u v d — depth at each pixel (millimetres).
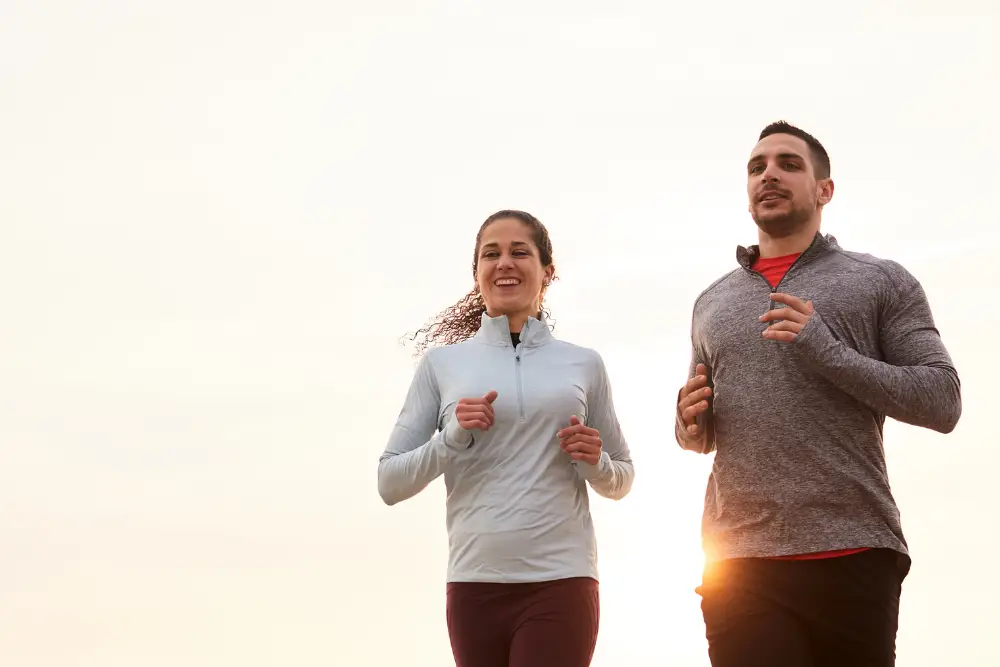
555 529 3721
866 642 3527
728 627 3670
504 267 4055
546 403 3846
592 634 3691
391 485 3885
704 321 3973
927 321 3742
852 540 3523
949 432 3658
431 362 4066
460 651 3705
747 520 3668
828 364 3498
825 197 4020
